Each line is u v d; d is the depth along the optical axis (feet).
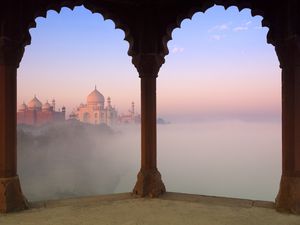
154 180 20.68
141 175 20.88
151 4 20.42
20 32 17.52
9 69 17.38
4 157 17.21
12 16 17.26
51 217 16.55
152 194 20.40
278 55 17.54
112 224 15.55
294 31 16.58
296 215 16.63
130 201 19.53
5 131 17.25
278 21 17.43
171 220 16.11
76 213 17.26
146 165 20.85
